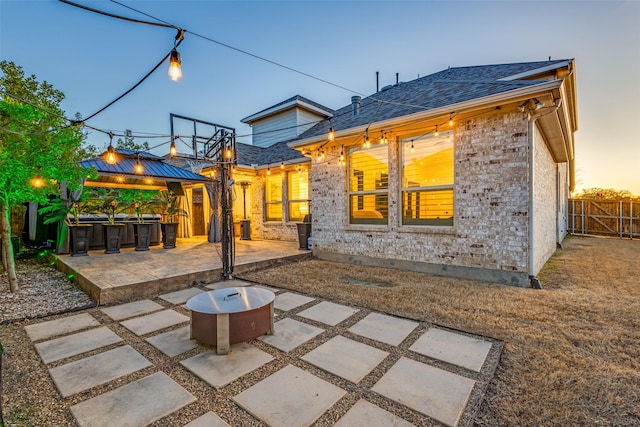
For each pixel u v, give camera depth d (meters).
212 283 5.41
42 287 5.23
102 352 2.86
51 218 7.27
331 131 6.17
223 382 2.34
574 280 5.34
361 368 2.53
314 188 8.07
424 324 3.45
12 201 5.54
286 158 10.68
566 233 13.59
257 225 11.66
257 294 3.33
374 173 7.08
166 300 4.47
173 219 10.56
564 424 1.87
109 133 4.43
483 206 5.38
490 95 4.91
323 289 4.90
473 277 5.52
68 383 2.34
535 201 5.43
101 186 8.55
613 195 20.17
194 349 2.90
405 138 6.50
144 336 3.22
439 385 2.28
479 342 2.98
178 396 2.17
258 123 14.82
